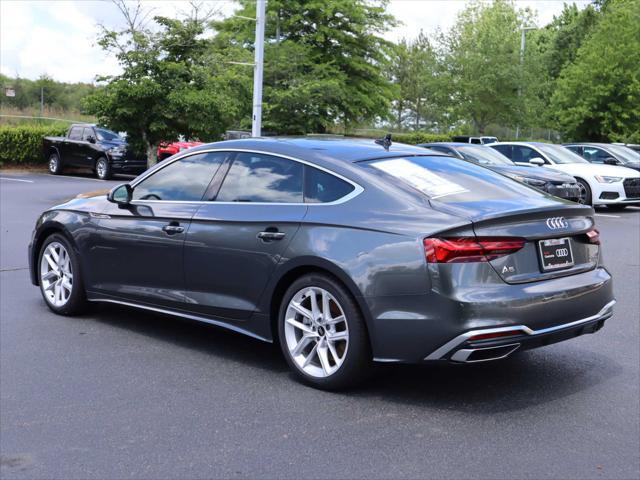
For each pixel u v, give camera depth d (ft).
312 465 12.08
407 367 17.21
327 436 13.25
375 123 143.84
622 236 41.65
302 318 16.08
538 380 16.35
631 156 66.39
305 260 15.38
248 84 85.35
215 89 62.95
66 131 95.30
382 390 15.65
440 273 13.82
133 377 16.51
